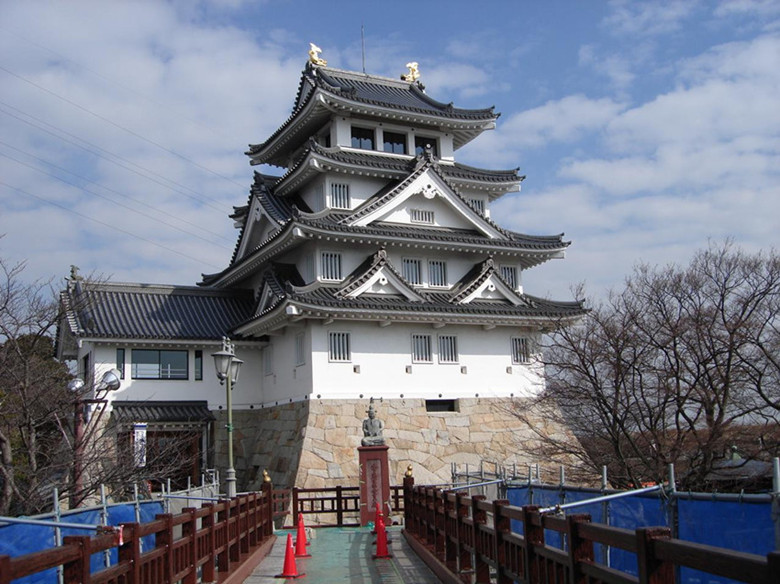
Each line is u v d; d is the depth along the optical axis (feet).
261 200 124.98
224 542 46.83
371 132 128.16
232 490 62.54
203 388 119.65
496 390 118.11
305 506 98.37
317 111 122.62
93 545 22.65
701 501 29.63
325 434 104.12
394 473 106.22
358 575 52.54
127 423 88.02
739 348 70.18
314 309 102.01
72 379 73.97
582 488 42.52
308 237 108.78
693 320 70.18
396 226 117.50
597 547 39.47
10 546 32.48
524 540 28.63
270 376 121.60
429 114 127.65
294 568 52.54
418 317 109.60
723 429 63.36
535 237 131.34
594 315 76.54
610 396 70.64
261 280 124.57
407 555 61.82
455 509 44.68
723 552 14.75
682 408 66.03
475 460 111.96
